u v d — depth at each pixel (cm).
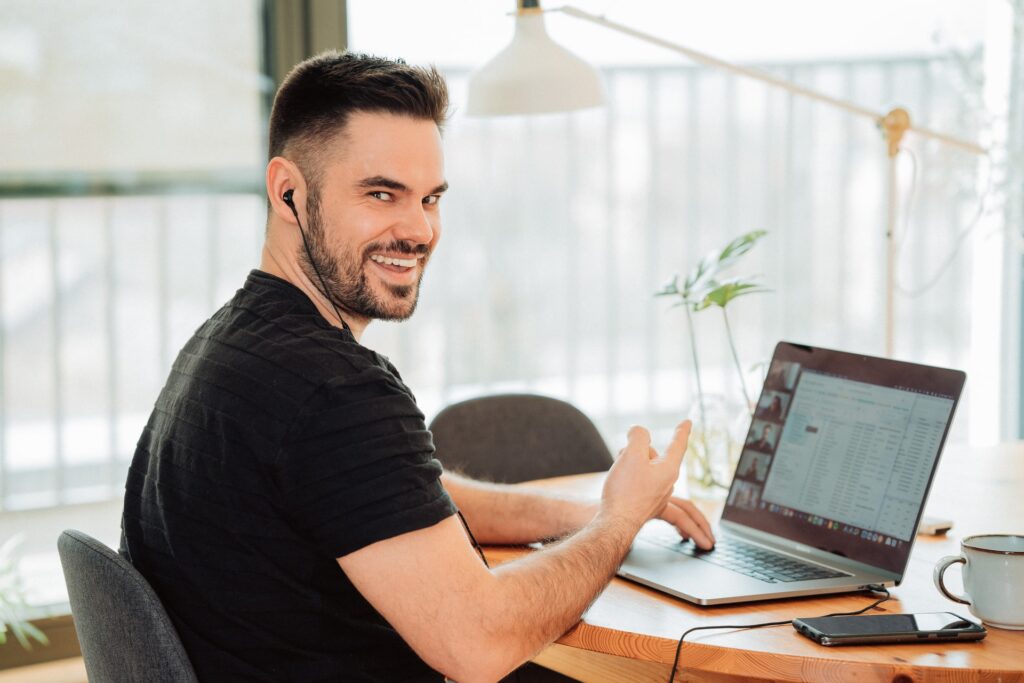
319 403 121
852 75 378
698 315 382
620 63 362
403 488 121
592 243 368
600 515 143
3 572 274
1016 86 357
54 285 284
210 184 290
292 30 286
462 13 341
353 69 134
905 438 149
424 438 127
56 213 280
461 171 351
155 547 129
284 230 136
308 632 126
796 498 159
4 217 276
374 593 122
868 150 382
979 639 126
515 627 125
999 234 370
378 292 136
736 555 155
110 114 279
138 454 137
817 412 162
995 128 363
